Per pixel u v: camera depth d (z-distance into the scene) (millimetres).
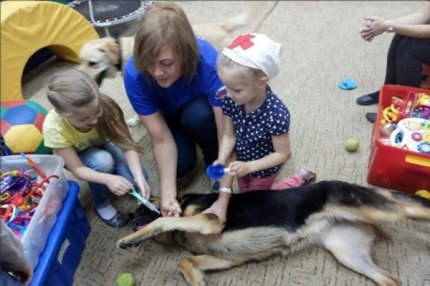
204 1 3395
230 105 1329
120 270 1363
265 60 1137
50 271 1194
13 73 2303
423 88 1732
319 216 1283
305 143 1832
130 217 1540
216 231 1225
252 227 1255
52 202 1262
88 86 1232
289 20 3002
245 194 1350
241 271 1322
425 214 1248
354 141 1759
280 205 1276
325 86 2225
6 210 1262
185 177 1724
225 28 2227
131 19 2846
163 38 1138
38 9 2402
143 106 1409
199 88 1426
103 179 1360
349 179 1630
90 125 1324
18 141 1586
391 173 1521
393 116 1632
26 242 1096
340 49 2578
